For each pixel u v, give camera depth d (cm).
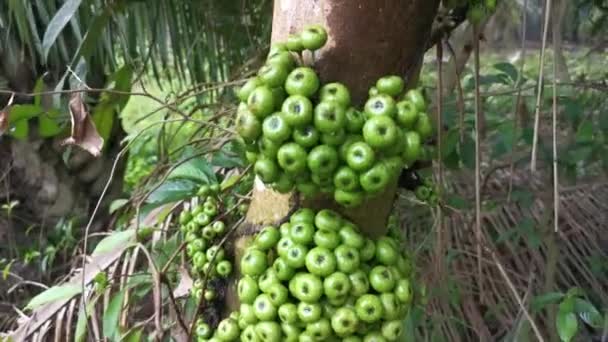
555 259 111
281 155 48
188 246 65
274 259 54
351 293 50
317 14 51
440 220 76
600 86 97
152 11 132
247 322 54
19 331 90
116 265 86
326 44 51
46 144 153
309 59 51
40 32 134
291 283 51
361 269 52
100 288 77
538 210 127
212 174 75
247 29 125
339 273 50
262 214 57
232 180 75
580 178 143
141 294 86
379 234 57
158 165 92
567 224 138
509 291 118
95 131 64
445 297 108
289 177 50
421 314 101
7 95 137
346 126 47
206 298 62
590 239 133
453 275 114
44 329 88
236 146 77
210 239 64
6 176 156
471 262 120
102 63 134
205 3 134
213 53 141
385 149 48
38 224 160
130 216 96
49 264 149
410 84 54
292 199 54
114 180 164
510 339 98
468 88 125
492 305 115
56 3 130
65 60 137
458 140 96
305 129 47
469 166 96
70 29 136
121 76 90
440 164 64
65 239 149
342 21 50
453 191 129
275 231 53
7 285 150
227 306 61
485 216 128
